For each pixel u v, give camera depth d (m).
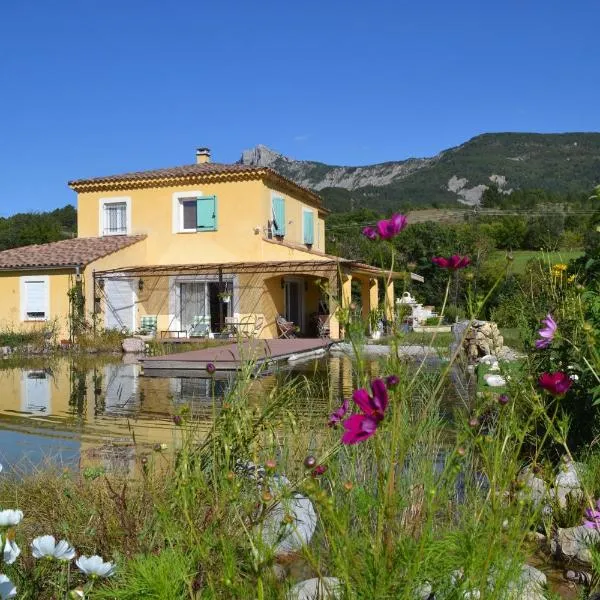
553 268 5.43
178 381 11.12
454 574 1.68
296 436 3.46
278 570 2.38
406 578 1.52
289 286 22.86
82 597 1.76
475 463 2.78
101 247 21.05
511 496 1.97
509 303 7.51
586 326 2.68
